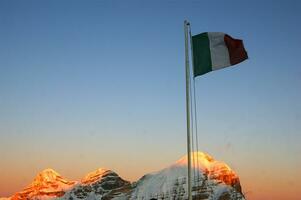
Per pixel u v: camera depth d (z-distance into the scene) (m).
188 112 39.41
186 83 40.12
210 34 42.50
